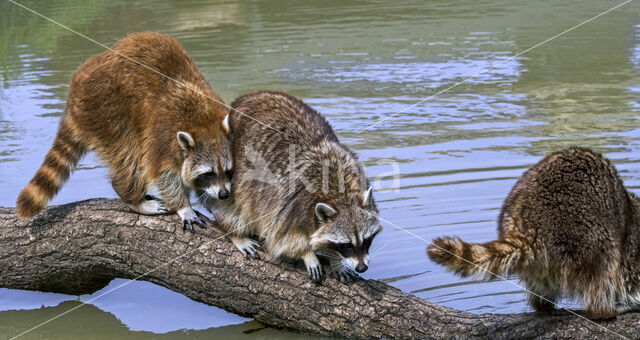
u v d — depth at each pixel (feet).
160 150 22.77
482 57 52.54
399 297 21.33
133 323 24.40
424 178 32.99
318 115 23.40
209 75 49.49
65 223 23.24
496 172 33.19
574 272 18.53
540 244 18.26
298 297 21.65
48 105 45.19
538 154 34.91
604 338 19.08
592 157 19.12
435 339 20.68
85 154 24.17
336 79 48.03
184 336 23.31
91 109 22.76
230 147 22.81
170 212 23.11
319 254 22.12
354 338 21.48
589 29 59.31
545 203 18.53
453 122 40.19
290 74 49.32
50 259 23.50
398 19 64.80
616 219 18.85
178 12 69.97
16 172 34.81
